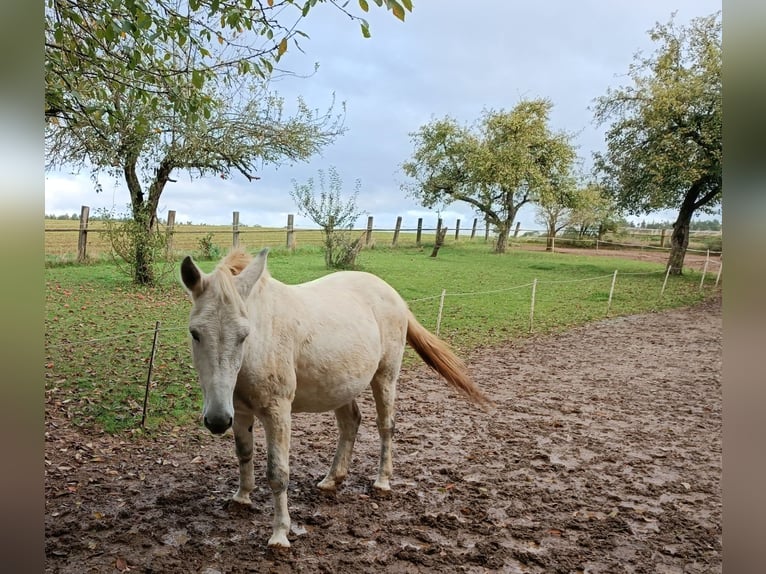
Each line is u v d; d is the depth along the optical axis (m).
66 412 4.81
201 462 4.21
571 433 5.13
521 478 4.12
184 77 5.34
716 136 16.20
